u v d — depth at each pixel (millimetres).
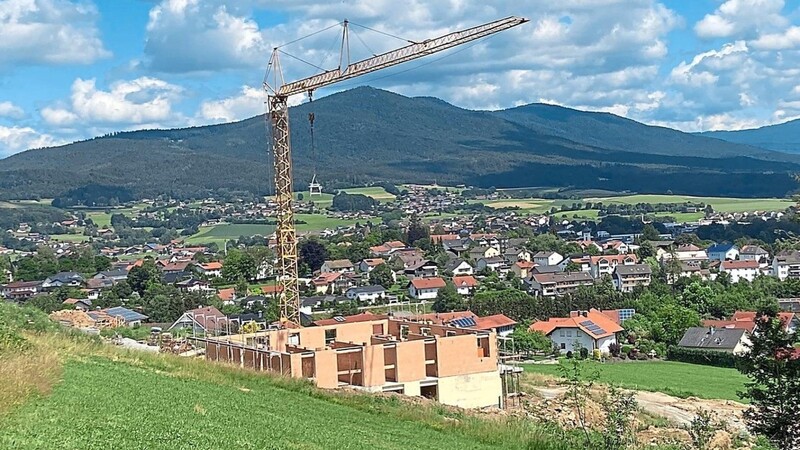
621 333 96125
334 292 137750
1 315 40469
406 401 39250
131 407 25188
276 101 79312
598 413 28641
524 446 29562
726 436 32562
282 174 78000
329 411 33938
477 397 50500
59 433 20203
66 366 31844
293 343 57469
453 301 114312
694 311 100312
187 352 56000
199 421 25031
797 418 25656
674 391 62188
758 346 26484
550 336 93250
